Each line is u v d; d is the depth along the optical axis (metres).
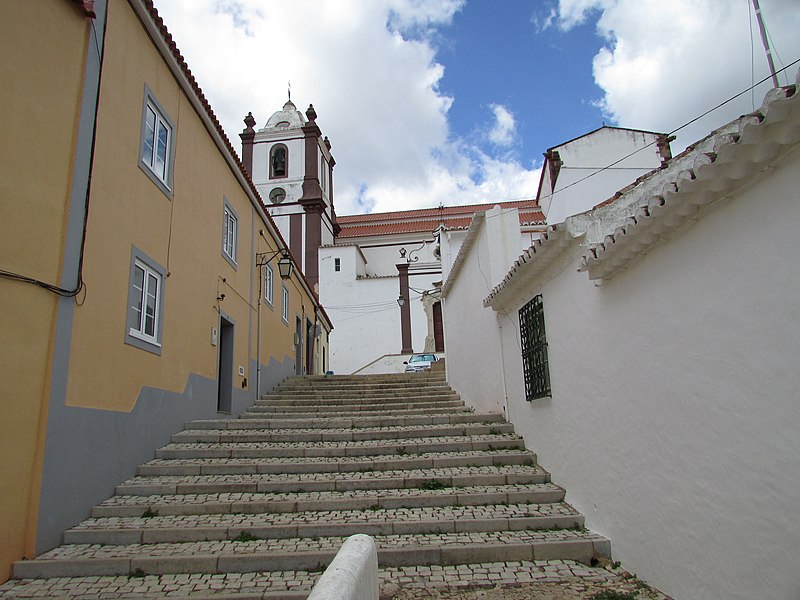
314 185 31.66
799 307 2.69
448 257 13.26
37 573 4.52
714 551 3.33
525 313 7.27
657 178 5.61
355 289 30.36
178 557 4.67
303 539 5.17
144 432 6.92
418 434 7.96
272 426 8.64
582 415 5.42
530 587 4.29
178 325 8.09
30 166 4.89
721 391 3.26
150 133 7.42
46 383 4.97
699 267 3.47
